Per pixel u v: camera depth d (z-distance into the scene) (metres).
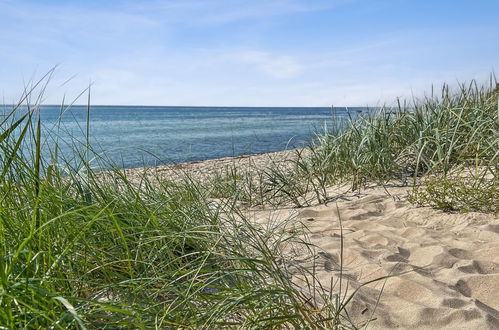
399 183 5.92
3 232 2.39
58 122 3.28
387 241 4.09
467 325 2.64
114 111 162.00
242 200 6.11
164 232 3.10
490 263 3.49
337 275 3.38
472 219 4.45
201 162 13.04
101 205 3.20
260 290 2.30
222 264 3.13
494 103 6.42
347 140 6.73
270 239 4.14
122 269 2.83
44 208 2.72
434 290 3.06
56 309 2.14
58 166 3.25
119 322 2.07
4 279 1.86
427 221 4.62
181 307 2.48
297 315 2.24
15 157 2.69
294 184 6.18
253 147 21.89
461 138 6.06
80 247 2.82
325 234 4.44
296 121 60.66
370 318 2.74
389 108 6.94
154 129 43.69
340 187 6.21
